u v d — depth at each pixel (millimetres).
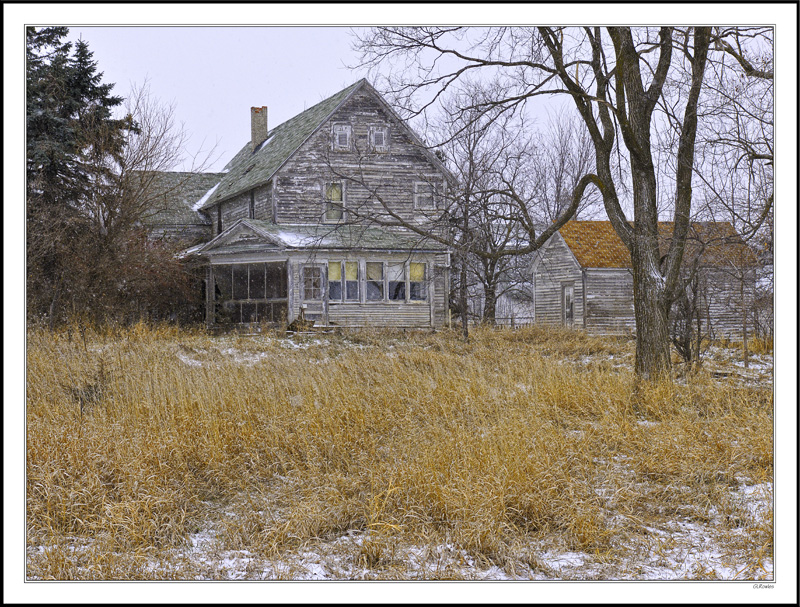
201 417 11406
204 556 7488
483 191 16062
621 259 31109
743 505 8594
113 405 12578
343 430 10953
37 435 10125
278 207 29703
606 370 16344
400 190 30734
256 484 9453
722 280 21656
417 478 8602
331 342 23297
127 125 27078
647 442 10578
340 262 28172
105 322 24375
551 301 33375
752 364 19109
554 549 7559
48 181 25750
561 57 14273
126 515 8039
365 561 7191
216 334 27953
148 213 32906
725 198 14953
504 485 8352
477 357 18828
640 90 14062
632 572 6961
